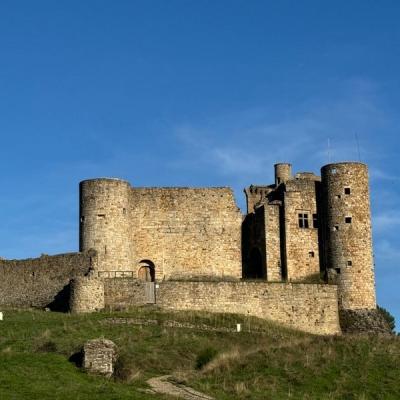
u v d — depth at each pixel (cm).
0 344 7144
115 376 6344
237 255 10631
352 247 10169
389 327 9975
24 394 5562
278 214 10531
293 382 6594
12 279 10269
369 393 6388
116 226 10150
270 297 9756
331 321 9906
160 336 7981
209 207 10669
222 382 6556
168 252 10512
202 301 9562
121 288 9444
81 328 8025
